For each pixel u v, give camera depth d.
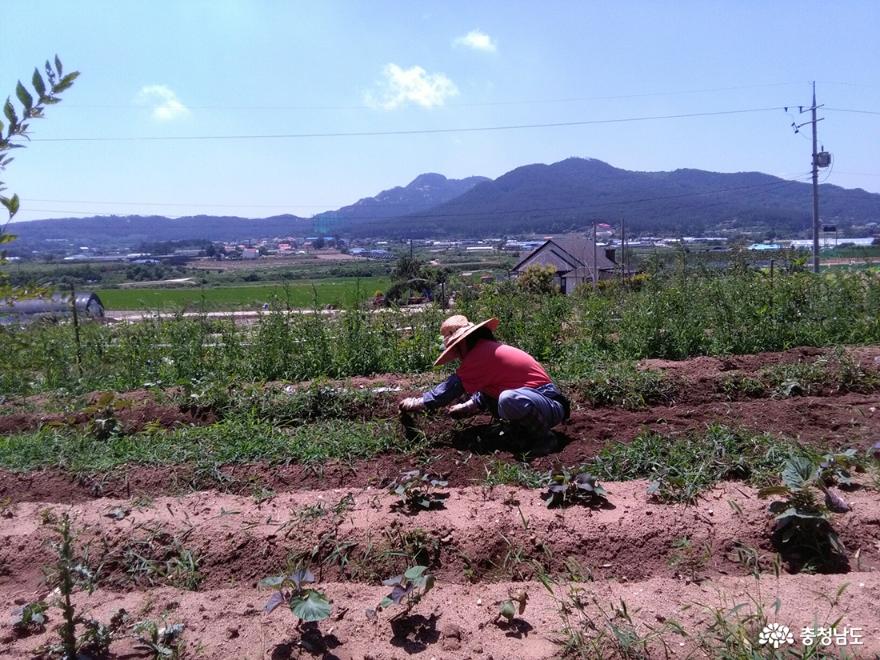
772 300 10.18
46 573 4.16
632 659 3.43
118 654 3.54
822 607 3.69
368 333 9.49
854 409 6.40
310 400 6.91
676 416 6.52
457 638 3.60
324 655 3.51
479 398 6.20
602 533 4.34
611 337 10.16
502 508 4.64
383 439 5.94
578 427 6.31
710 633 3.53
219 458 5.62
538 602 3.88
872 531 4.32
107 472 5.47
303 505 4.80
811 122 38.25
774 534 4.31
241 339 9.75
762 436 5.66
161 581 4.26
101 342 9.78
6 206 2.73
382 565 4.27
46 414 7.35
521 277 11.80
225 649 3.57
